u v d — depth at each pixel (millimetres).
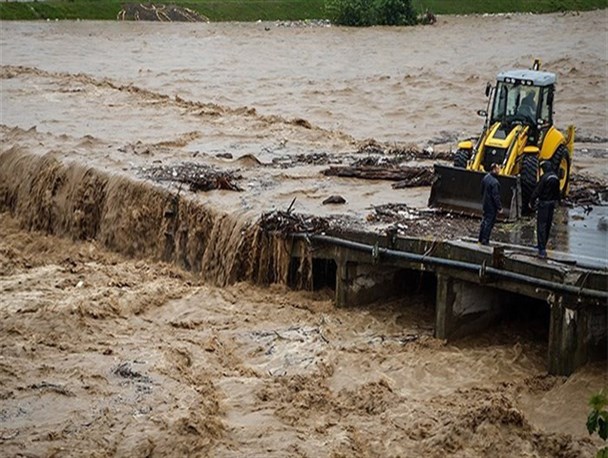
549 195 19859
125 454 16531
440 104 47312
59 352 20406
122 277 24984
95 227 28172
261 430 17469
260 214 24453
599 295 18422
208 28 78188
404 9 81625
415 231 22406
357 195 26703
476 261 20172
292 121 39562
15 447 16641
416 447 16953
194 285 24438
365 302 22812
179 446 16797
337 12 81312
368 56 64000
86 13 80625
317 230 22984
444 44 69625
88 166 29047
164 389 18781
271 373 19766
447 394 18828
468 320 21172
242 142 35062
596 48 66125
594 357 19172
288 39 72312
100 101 43031
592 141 38250
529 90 24500
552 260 19688
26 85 46500
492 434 17109
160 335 21516
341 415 18172
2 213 30391
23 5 79688
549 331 19766
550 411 18203
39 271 25734
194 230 25422
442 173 24156
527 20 84438
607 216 24062
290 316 22312
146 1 83312
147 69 56812
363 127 41531
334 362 20109
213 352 20641
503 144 23938
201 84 52188
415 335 21297
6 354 20094
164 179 27734
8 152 31500
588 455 16531
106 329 21688
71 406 18062
